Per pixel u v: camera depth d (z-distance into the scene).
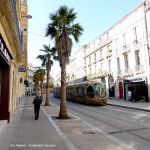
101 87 29.95
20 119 15.51
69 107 27.59
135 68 34.16
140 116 17.28
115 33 40.84
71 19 17.38
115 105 28.47
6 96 13.68
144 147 7.93
